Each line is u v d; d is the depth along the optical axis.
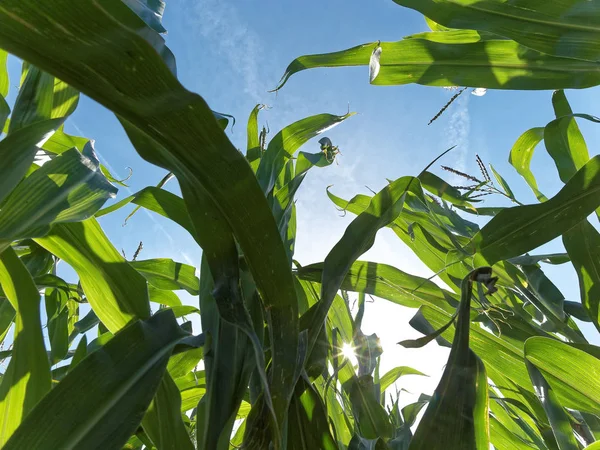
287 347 0.56
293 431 0.69
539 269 1.12
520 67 1.05
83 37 0.31
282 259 0.51
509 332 1.09
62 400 0.47
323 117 0.98
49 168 0.66
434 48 1.06
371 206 0.82
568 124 1.17
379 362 1.26
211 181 0.45
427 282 1.04
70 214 0.64
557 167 1.15
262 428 0.56
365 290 1.07
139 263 1.12
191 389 0.98
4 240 0.59
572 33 0.90
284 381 0.56
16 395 0.57
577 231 0.98
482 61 1.06
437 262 1.20
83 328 1.09
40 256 0.95
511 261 1.17
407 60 1.07
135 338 0.55
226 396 0.61
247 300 0.73
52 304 1.04
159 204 0.86
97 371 0.50
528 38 0.93
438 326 1.09
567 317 1.14
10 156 0.58
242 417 1.08
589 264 0.96
